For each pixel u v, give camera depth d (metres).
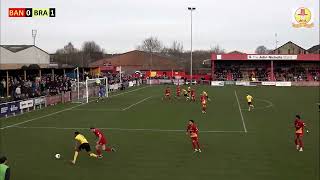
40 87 50.06
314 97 57.19
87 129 30.88
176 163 20.52
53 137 27.61
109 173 18.78
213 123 33.47
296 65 92.81
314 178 17.83
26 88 45.44
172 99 55.00
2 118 36.62
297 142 23.84
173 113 40.00
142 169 19.42
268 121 34.50
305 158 21.42
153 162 20.72
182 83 89.56
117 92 67.69
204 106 40.41
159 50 173.50
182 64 135.38
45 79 55.56
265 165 20.03
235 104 48.00
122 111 41.88
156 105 47.56
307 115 38.28
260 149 23.59
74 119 36.12
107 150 22.53
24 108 41.50
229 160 21.06
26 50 89.56
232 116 37.59
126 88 77.00
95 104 48.94
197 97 57.62
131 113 40.22
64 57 145.62
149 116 37.94
